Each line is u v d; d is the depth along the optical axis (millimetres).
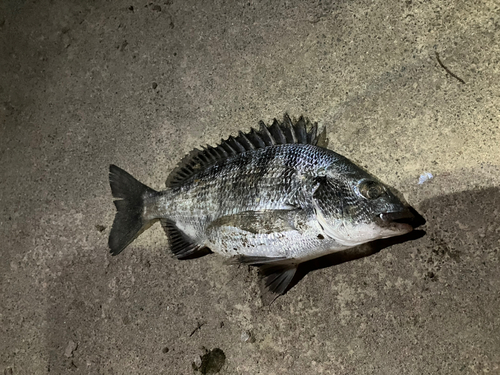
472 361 376
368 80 438
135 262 492
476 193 394
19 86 595
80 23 574
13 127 589
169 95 518
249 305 444
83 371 496
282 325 430
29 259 545
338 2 455
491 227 386
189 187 431
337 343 412
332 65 452
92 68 561
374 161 425
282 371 424
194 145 499
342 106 444
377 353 399
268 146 405
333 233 365
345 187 363
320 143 445
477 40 411
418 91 421
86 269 516
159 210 453
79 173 545
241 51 491
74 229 533
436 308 390
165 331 468
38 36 593
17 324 536
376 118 430
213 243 414
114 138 536
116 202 482
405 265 402
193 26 516
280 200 377
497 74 403
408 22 431
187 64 514
